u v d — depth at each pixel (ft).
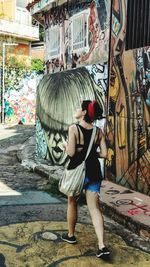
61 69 22.70
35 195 15.84
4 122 56.18
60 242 10.71
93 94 18.06
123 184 15.74
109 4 16.72
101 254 9.53
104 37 17.20
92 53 18.43
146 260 9.81
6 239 10.86
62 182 9.92
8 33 59.52
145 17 14.57
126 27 15.43
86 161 9.69
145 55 14.29
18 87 57.57
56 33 23.39
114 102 16.28
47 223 12.32
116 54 16.15
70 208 10.41
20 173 20.33
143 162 14.42
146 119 14.25
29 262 9.47
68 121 20.66
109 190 15.06
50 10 24.17
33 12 25.46
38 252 10.05
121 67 15.74
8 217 12.85
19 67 57.47
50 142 23.13
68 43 21.54
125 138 15.52
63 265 9.34
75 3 20.43
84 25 19.44
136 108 14.83
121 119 15.78
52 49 24.14
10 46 58.70
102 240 9.64
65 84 21.07
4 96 55.93
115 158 16.24
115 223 12.48
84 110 9.84
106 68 16.84
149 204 13.24
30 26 63.10
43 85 24.71
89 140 9.73
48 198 15.43
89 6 18.78
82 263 9.47
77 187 9.68
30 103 59.36
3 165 22.68
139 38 15.03
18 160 24.64
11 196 15.60
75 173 9.64
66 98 20.86
